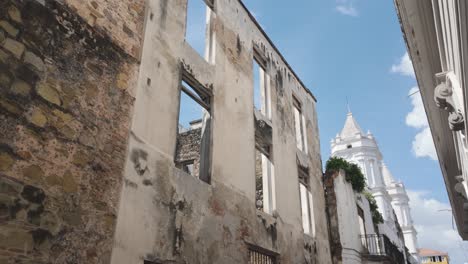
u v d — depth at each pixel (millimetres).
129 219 6629
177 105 8680
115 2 7508
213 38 11203
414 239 50031
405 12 6605
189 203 8273
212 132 9930
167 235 7418
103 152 6441
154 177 7449
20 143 5258
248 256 10078
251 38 13539
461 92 5898
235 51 12133
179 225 7797
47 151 5574
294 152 14883
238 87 11742
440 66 7258
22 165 5211
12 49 5461
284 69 16016
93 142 6309
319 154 17969
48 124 5684
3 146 5055
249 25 13602
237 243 9570
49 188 5461
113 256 6141
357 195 20297
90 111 6402
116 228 6320
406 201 52719
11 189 5008
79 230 5707
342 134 50250
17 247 4906
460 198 12898
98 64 6781
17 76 5441
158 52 8453
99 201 6145
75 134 6043
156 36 8508
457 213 14242
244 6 13422
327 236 16031
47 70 5875
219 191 9469
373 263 17656
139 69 7707
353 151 47812
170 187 7820
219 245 8867
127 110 7156
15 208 4996
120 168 6691
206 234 8531
